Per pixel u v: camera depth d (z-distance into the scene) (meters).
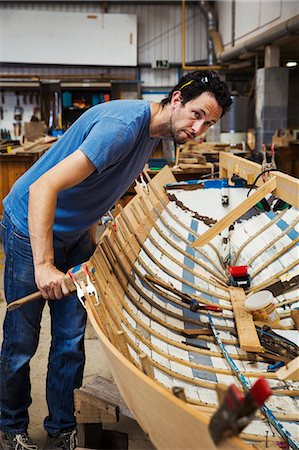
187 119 1.89
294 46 8.96
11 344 2.28
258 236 3.44
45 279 1.77
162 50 12.99
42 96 12.09
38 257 1.79
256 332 2.39
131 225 2.95
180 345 2.25
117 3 12.73
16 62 12.21
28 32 12.07
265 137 8.91
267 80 8.76
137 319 2.20
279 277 2.96
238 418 0.83
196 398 1.85
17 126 12.37
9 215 2.18
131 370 1.19
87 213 2.17
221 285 3.01
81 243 2.42
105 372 3.19
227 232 3.69
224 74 12.46
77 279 1.76
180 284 2.93
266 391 0.80
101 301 1.77
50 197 1.77
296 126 11.98
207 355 2.24
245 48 9.35
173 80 13.07
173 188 4.04
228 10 11.21
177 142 2.00
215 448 0.93
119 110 1.89
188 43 12.95
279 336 2.37
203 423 0.93
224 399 0.85
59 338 2.39
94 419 2.22
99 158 1.79
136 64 12.55
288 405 1.89
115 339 1.63
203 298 2.82
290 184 2.63
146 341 2.06
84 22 12.12
